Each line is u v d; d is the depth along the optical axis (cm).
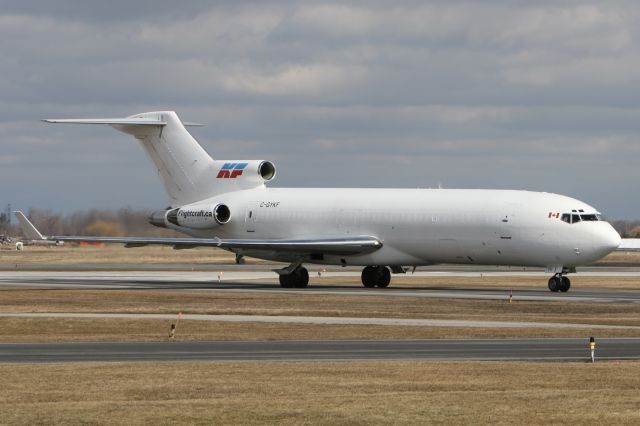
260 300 14650
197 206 19450
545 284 19162
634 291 16962
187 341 9831
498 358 8481
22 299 14725
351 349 9125
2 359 8381
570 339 9962
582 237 16088
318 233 18275
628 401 6184
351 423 5538
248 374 7375
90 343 9669
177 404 6091
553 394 6450
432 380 7088
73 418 5675
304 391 6606
